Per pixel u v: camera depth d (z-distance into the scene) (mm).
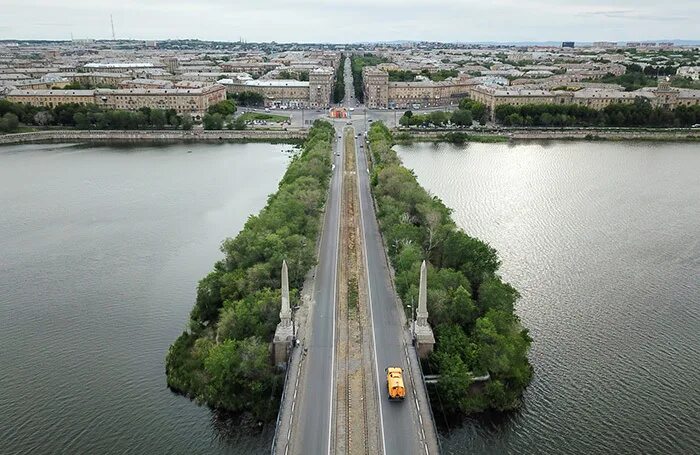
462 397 121812
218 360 125750
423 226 193000
